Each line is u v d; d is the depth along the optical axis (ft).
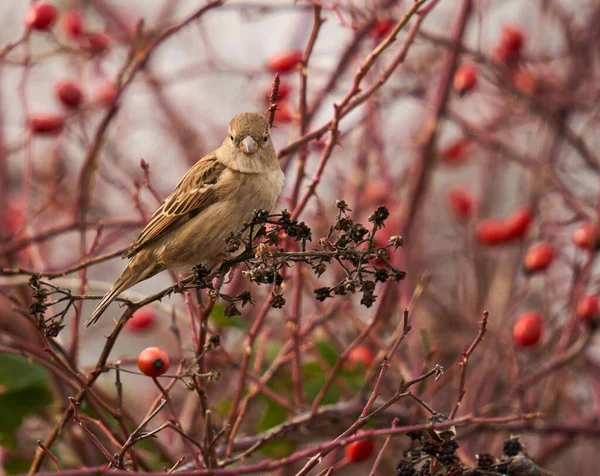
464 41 39.65
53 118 35.88
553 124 41.47
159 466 29.84
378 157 40.83
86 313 46.70
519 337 33.12
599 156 45.52
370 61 25.67
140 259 28.12
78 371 27.02
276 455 33.96
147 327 38.42
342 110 27.76
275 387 33.60
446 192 52.16
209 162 28.22
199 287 21.31
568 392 39.88
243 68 40.81
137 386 45.62
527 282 36.29
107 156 44.37
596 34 45.47
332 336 33.86
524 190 48.85
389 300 35.63
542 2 44.60
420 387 28.96
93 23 51.29
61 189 44.16
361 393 29.17
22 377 29.66
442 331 41.09
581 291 34.42
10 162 46.32
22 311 24.66
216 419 34.24
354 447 28.35
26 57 32.86
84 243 31.58
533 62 41.52
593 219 37.29
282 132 41.78
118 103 30.81
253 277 19.45
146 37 35.12
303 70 27.76
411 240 40.09
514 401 35.09
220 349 31.27
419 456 21.09
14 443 31.14
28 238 31.76
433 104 39.68
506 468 21.07
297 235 19.95
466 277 42.27
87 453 32.73
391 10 35.81
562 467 45.70
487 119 45.96
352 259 19.33
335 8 26.89
